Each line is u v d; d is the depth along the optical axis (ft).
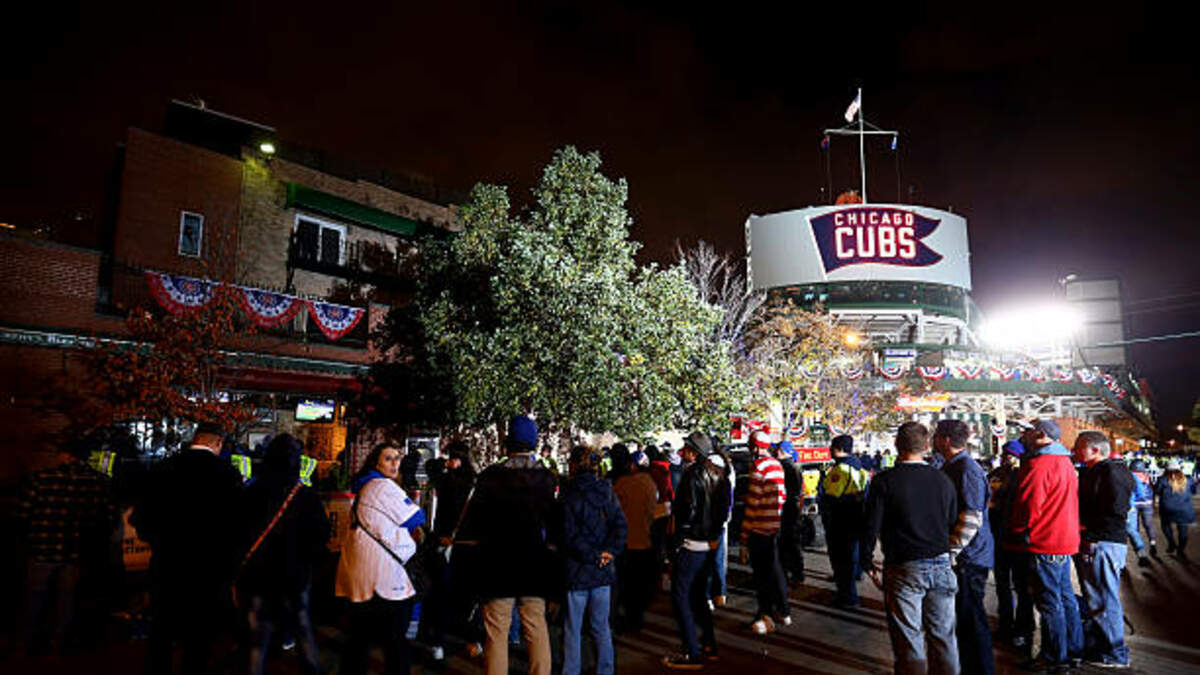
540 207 49.85
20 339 39.88
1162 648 23.25
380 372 53.16
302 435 53.16
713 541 21.34
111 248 55.93
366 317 56.49
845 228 182.19
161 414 39.19
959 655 18.58
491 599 16.57
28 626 21.09
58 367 41.14
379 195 69.67
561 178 48.96
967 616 18.45
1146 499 42.91
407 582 17.58
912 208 184.44
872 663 21.43
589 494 18.25
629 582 25.04
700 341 47.65
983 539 18.62
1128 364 174.29
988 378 113.29
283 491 17.10
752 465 25.79
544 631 16.84
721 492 21.43
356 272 65.67
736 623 25.88
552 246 46.01
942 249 183.93
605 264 46.44
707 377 46.16
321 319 52.54
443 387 46.34
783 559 32.81
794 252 184.03
